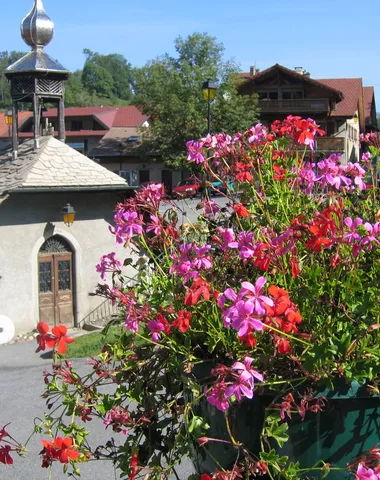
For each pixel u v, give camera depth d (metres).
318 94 45.91
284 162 2.77
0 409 10.05
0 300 17.66
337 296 2.19
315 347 1.91
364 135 3.26
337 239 2.05
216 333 2.17
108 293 2.57
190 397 2.26
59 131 20.44
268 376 2.05
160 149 45.50
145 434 2.43
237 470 1.93
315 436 2.04
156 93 44.59
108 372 2.41
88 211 18.91
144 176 50.66
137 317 2.26
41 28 19.81
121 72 141.50
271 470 2.03
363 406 2.03
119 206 2.54
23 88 19.98
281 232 2.37
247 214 2.30
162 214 2.83
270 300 1.80
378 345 1.99
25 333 17.92
